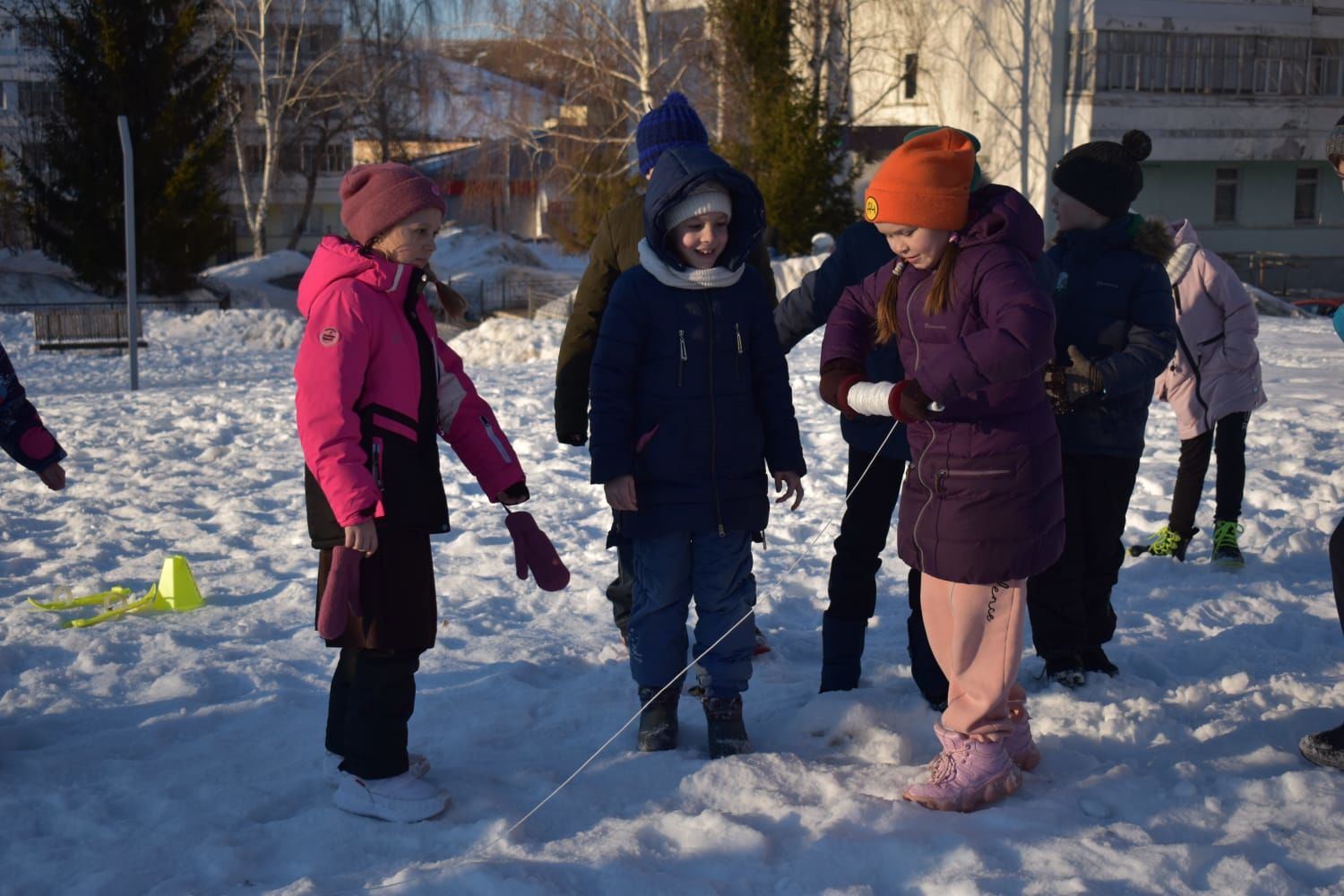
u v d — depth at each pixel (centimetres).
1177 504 627
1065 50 3872
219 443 1066
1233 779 335
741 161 3328
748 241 373
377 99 4378
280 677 465
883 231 328
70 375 2112
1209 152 3984
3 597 582
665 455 369
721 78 3362
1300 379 1313
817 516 728
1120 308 416
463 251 4828
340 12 4575
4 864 310
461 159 4872
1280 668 455
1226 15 3919
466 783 350
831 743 388
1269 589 569
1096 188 415
